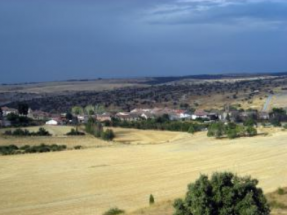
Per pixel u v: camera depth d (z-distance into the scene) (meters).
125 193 60.03
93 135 144.25
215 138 125.81
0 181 71.94
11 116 171.25
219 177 27.97
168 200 49.16
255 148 100.31
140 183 66.81
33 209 53.31
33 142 122.31
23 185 68.38
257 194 28.09
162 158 92.12
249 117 184.75
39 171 80.38
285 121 182.25
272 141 111.50
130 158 93.69
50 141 125.31
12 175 77.12
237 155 91.56
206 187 27.53
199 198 27.19
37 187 66.62
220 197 27.30
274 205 39.72
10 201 58.09
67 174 76.75
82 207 53.09
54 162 90.62
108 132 141.00
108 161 90.19
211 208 27.16
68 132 146.25
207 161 85.69
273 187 53.25
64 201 57.00
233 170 73.19
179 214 28.23
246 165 78.56
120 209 49.38
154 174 74.00
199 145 111.81
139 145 119.06
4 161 92.88
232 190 27.31
